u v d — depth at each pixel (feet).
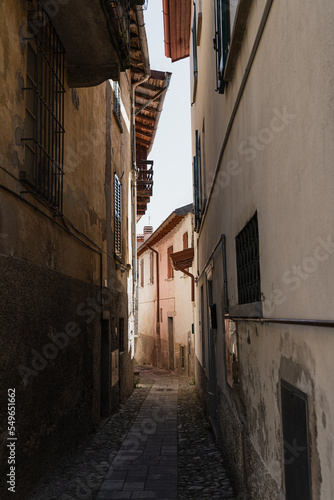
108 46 18.89
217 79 17.13
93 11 16.60
